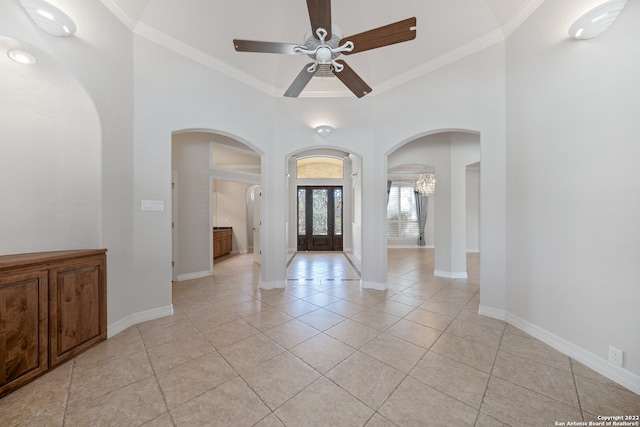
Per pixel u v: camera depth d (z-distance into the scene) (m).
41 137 2.16
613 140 1.70
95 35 2.19
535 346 2.16
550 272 2.17
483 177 2.80
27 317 1.67
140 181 2.64
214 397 1.55
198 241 4.64
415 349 2.11
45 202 2.19
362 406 1.48
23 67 1.94
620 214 1.67
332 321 2.67
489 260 2.78
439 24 2.89
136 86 2.62
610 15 1.60
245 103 3.51
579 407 1.47
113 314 2.37
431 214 8.61
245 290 3.80
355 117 3.84
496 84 2.71
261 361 1.93
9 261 1.58
